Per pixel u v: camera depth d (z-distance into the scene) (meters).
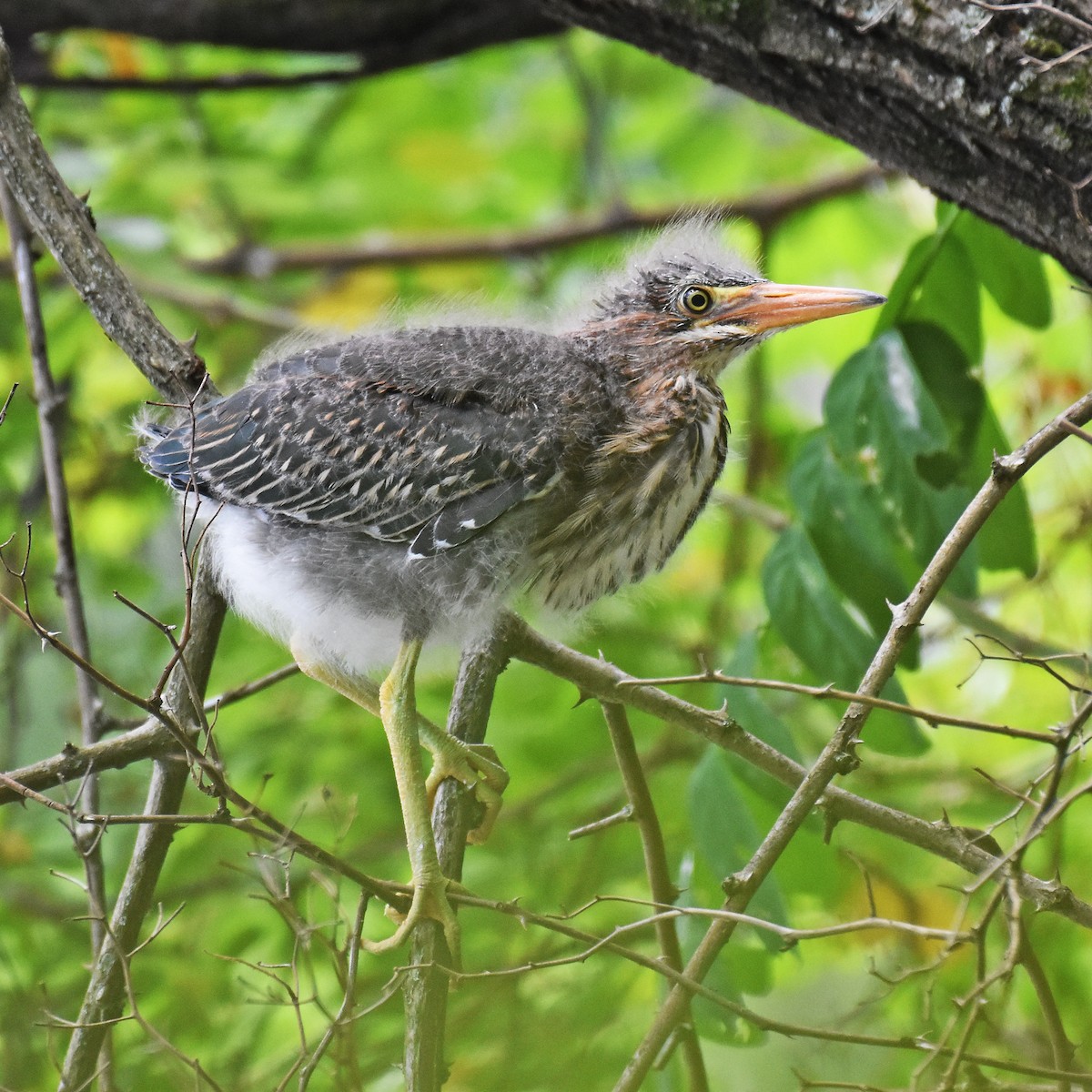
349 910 9.23
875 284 9.52
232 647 9.36
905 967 9.14
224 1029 9.20
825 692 9.05
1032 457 9.05
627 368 9.19
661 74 9.54
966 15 9.06
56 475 9.16
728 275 9.19
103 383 9.43
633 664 9.35
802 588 9.16
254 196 9.43
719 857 9.16
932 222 9.48
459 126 9.52
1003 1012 9.09
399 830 9.32
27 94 9.43
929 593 9.05
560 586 9.17
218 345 9.45
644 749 9.34
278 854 9.10
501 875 9.28
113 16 9.23
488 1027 9.18
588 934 9.07
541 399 9.16
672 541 9.20
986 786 9.30
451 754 9.13
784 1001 9.27
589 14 9.12
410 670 9.14
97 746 9.10
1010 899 9.03
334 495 9.16
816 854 9.20
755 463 9.39
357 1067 9.05
